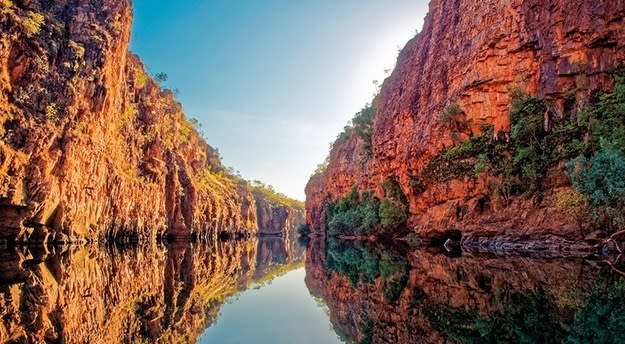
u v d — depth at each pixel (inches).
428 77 2127.2
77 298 692.1
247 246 3558.1
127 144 2603.3
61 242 1685.5
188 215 3560.5
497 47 1616.6
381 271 1099.9
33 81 1568.7
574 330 380.8
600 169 1076.5
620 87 1191.6
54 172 1647.4
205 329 536.7
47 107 1601.9
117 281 947.3
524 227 1343.5
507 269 869.2
